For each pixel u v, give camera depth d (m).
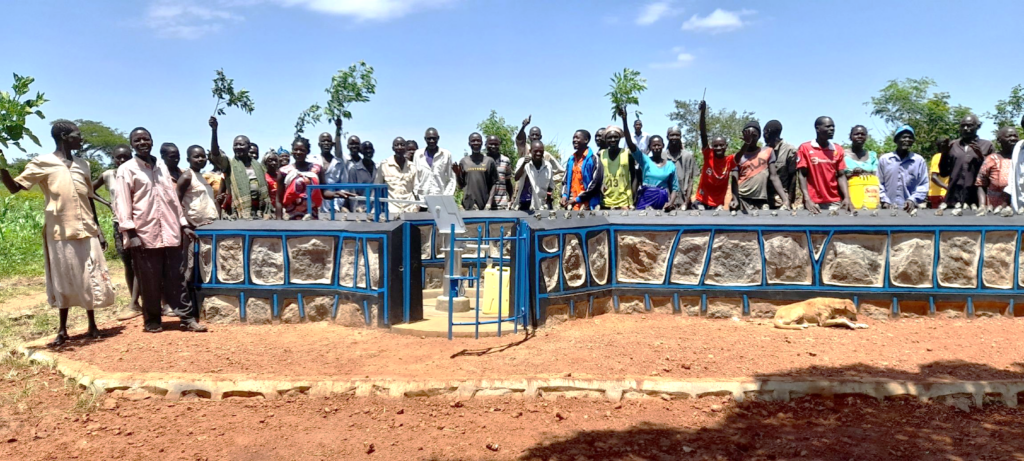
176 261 7.52
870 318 7.57
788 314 7.23
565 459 4.57
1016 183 8.09
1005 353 6.29
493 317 7.74
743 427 5.07
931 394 5.45
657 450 4.70
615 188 9.16
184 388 5.74
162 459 4.66
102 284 7.11
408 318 7.37
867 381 5.53
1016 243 7.50
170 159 8.16
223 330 7.59
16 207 23.70
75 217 6.87
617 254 7.97
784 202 8.30
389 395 5.64
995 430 5.00
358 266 7.55
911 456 4.57
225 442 4.91
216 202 9.36
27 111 6.73
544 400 5.58
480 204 10.84
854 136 9.07
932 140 19.08
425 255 9.66
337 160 11.18
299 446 4.84
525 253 7.16
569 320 7.53
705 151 9.10
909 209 7.86
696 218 7.78
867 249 7.60
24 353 6.91
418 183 10.91
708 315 7.77
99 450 4.80
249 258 7.88
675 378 5.72
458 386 5.64
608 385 5.61
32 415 5.41
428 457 4.64
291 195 9.18
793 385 5.54
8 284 11.90
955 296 7.53
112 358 6.48
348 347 6.73
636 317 7.79
